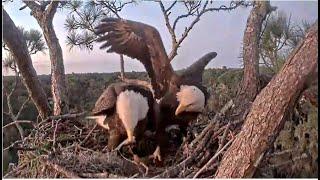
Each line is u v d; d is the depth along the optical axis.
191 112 2.94
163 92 2.99
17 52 3.49
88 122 3.81
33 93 3.80
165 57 2.99
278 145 3.00
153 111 2.93
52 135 3.61
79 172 2.78
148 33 2.97
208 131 3.17
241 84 3.52
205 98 3.02
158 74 3.01
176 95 2.94
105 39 3.03
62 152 3.09
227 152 2.48
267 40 3.43
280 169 2.77
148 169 2.94
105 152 3.21
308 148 2.77
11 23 3.39
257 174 2.60
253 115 2.34
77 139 3.54
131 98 2.78
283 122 2.28
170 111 2.96
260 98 2.34
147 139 3.01
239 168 2.37
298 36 3.33
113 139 2.91
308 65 2.18
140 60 3.05
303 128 2.79
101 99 2.88
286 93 2.23
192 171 2.76
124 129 2.84
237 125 3.15
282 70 2.28
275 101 2.26
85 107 3.87
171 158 3.20
